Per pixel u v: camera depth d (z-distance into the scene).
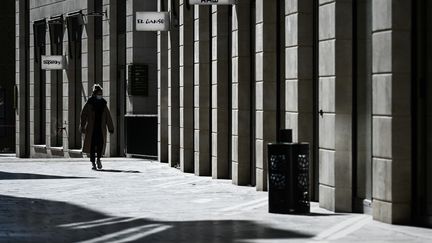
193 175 23.47
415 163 12.78
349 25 14.42
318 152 16.06
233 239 11.19
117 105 33.53
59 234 11.85
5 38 50.28
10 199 16.78
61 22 39.06
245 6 19.98
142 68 31.52
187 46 24.73
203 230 12.12
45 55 38.41
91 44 35.84
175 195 17.64
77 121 38.03
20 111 45.00
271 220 13.24
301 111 16.27
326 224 12.73
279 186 14.16
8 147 50.09
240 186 19.88
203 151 23.17
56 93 40.50
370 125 13.97
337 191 14.50
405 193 12.77
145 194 17.86
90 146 25.55
